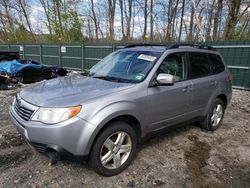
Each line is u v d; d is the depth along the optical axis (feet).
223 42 32.73
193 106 13.28
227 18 53.01
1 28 109.60
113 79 11.34
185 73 12.75
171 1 75.10
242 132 15.78
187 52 13.15
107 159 9.53
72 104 8.51
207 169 10.86
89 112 8.60
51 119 8.31
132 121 10.38
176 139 13.99
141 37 84.84
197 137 14.49
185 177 10.14
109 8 86.28
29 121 8.64
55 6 92.17
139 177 9.95
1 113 17.90
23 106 9.28
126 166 10.30
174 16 75.61
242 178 10.27
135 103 9.91
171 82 10.50
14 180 9.37
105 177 9.78
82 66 51.67
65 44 54.65
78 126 8.39
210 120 15.07
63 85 10.64
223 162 11.57
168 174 10.29
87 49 49.73
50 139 8.25
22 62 35.45
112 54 14.26
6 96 24.14
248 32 52.37
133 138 10.27
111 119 9.11
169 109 11.65
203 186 9.59
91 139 8.65
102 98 9.06
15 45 69.97
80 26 92.27
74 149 8.48
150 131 11.09
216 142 13.92
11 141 12.76
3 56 41.11
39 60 63.57
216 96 14.92
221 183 9.84
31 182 9.29
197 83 13.16
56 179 9.53
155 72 10.98
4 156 11.14
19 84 30.04
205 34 62.44
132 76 11.13
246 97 27.17
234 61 32.09
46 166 10.41
